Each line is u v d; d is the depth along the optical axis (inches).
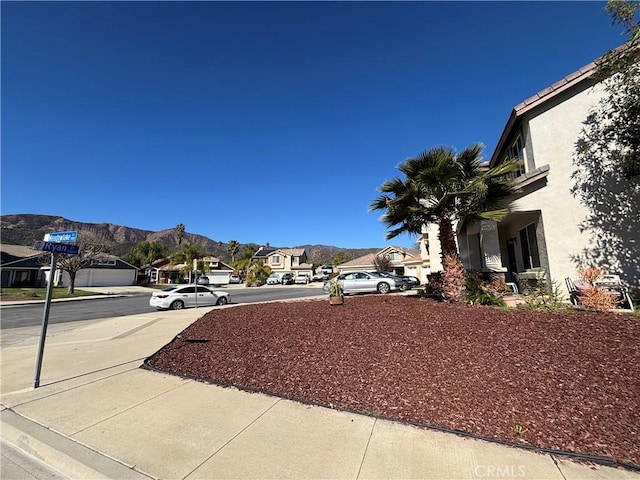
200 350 253.6
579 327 205.5
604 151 338.0
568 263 348.8
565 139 362.0
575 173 353.7
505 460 109.0
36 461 126.3
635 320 211.3
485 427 127.3
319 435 129.3
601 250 335.3
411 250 1843.0
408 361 187.5
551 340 191.5
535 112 384.8
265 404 159.5
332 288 384.8
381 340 222.4
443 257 320.8
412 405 146.9
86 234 1342.3
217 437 131.0
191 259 1923.0
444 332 221.3
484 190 289.1
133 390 185.6
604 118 333.1
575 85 360.5
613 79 322.3
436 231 529.7
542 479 99.7
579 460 107.5
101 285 1707.7
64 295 1076.5
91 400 173.0
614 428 121.0
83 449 125.6
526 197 371.9
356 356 203.0
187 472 109.5
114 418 150.8
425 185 319.3
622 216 328.5
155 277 2247.8
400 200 315.9
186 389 183.6
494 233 435.2
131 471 111.3
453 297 308.0
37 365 197.5
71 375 219.1
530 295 290.4
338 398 159.8
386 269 1529.3
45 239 227.6
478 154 315.9
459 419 133.6
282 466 110.5
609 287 302.2
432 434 126.0
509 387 151.9
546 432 121.8
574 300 306.3
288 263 2396.7
